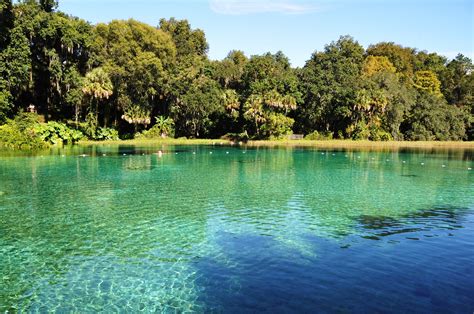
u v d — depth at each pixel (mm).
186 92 65688
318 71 73625
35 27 51500
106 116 62031
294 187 23031
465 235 13742
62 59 56062
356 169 31375
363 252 11969
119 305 8805
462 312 8359
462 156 44062
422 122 73500
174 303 8852
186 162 34938
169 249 12336
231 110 69375
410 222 15469
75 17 59688
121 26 60438
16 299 9109
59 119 58469
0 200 18766
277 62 78562
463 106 82562
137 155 39938
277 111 67375
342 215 16531
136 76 59188
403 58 94438
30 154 38719
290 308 8562
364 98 64750
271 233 13953
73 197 19609
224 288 9562
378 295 9133
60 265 11078
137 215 16344
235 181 24938
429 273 10391
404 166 33812
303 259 11414
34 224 14953
